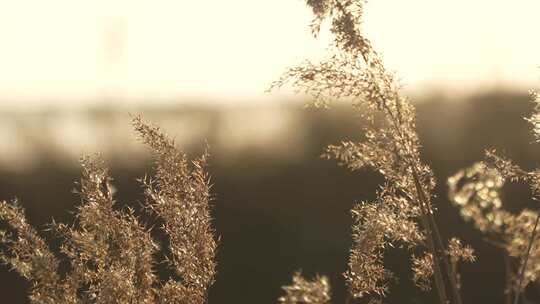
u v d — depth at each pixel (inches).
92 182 88.0
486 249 345.4
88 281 87.3
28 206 621.0
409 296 270.5
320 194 660.7
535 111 77.6
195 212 88.7
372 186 668.7
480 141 779.4
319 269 395.5
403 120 77.9
